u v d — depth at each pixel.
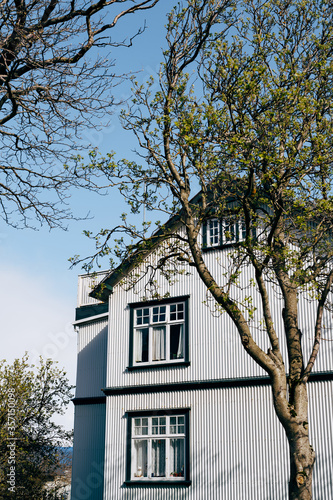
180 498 17.03
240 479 16.38
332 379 15.72
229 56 11.70
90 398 22.33
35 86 11.19
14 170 12.07
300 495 9.87
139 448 18.23
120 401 19.05
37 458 23.14
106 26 11.16
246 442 16.59
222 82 11.78
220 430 17.05
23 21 10.41
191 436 17.42
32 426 22.97
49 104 11.42
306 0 12.99
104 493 18.31
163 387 18.31
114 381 19.31
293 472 10.05
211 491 16.66
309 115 11.58
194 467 17.09
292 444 10.23
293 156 10.88
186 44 12.84
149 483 17.59
